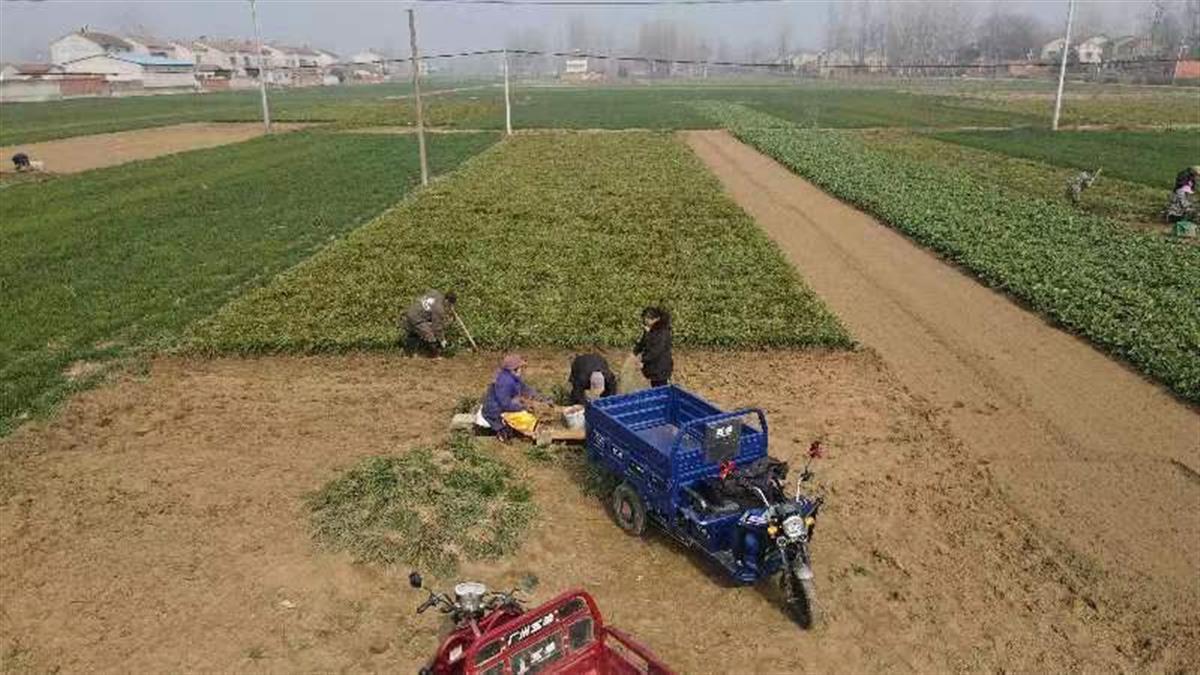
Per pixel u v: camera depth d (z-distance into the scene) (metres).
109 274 23.89
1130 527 11.48
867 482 12.62
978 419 14.88
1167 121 69.75
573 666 8.13
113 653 9.11
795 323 19.44
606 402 11.91
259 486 12.48
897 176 40.12
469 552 10.78
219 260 25.47
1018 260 24.20
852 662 9.02
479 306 20.62
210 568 10.50
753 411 10.69
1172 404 15.45
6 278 23.41
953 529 11.41
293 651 9.15
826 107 90.00
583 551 10.96
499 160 47.38
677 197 35.19
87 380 16.42
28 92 118.62
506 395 13.64
